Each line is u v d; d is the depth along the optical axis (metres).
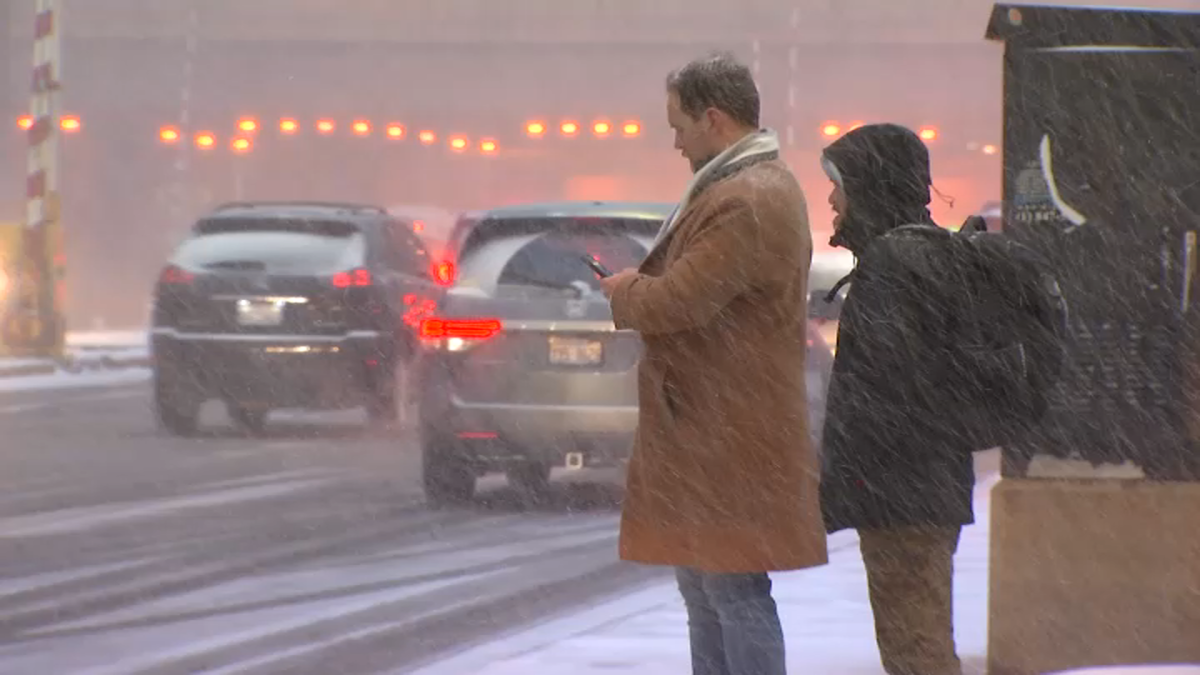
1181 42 24.06
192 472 54.44
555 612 32.78
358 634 30.56
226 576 36.25
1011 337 20.44
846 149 21.00
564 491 50.50
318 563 38.12
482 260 46.06
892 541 21.22
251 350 64.19
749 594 19.88
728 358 19.31
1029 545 24.23
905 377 20.44
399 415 67.44
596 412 44.47
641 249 45.38
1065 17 24.19
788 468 19.44
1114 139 24.17
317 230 65.88
